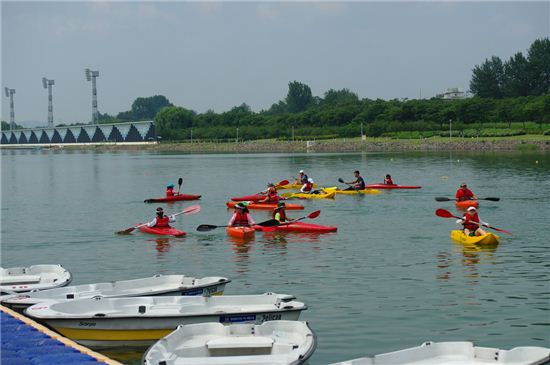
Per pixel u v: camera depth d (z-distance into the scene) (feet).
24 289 68.90
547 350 46.83
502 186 185.16
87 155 617.62
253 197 165.58
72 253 98.84
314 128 590.14
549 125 485.97
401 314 64.90
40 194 199.62
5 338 53.47
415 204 149.38
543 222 118.32
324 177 238.48
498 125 509.35
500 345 56.39
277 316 57.06
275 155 449.48
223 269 85.51
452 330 60.23
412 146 462.60
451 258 89.10
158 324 55.72
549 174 221.87
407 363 48.08
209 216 137.80
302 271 83.30
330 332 60.03
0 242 109.50
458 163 291.58
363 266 85.35
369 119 570.87
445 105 531.09
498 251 93.09
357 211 138.51
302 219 123.54
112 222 132.05
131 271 86.07
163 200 168.66
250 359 47.93
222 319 56.24
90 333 55.88
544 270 81.61
